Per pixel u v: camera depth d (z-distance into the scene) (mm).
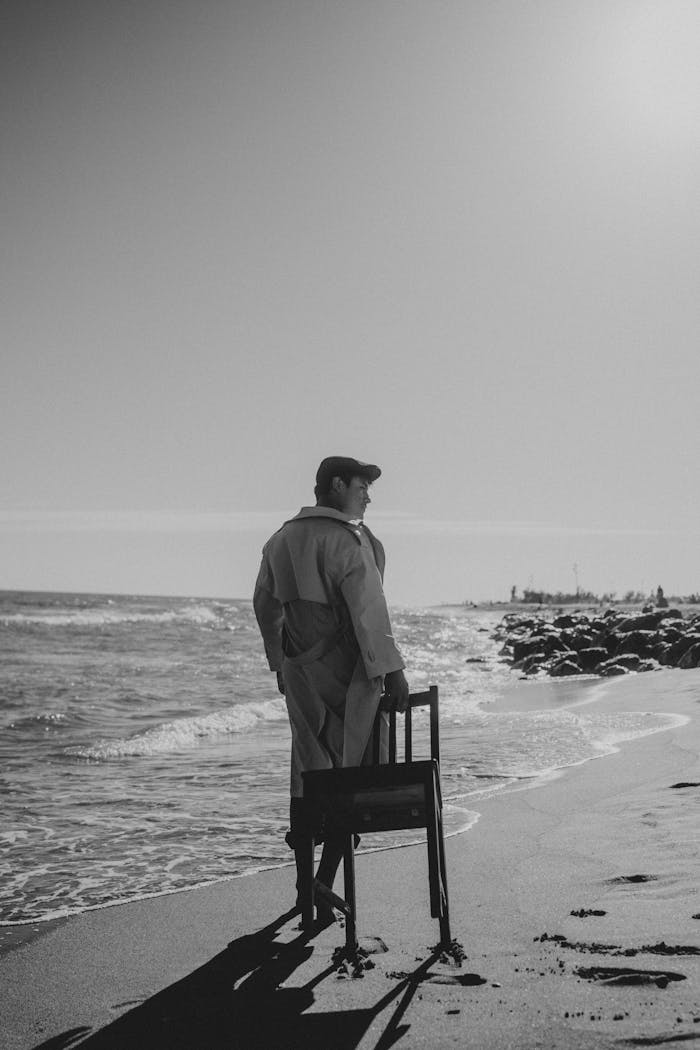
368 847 5105
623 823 5098
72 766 9039
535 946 3166
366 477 4012
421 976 2971
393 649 3643
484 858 4547
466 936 3348
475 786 6977
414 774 3080
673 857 4191
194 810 6578
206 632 41750
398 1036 2514
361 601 3639
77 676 20906
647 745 8617
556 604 123188
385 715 3744
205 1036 2645
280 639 4078
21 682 18922
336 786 3102
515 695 17141
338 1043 2510
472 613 100750
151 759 9484
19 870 4902
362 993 2863
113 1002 2973
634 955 2953
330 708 3709
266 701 16516
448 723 11773
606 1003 2592
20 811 6586
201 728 12266
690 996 2582
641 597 103000
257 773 8367
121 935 3717
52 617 46188
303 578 3709
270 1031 2635
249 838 5621
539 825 5273
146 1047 2596
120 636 37250
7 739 11305
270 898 4211
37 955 3496
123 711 14797
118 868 4910
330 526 3734
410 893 4062
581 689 17594
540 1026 2480
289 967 3188
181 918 3930
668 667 22156
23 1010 2934
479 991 2795
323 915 3756
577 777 7004
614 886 3824
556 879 4027
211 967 3262
